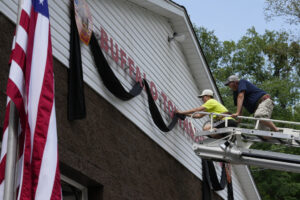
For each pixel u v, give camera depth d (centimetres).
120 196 1252
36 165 709
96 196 1182
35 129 718
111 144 1266
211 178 1789
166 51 1670
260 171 3316
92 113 1217
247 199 2227
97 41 1268
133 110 1402
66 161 1079
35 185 703
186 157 1670
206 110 1376
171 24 1709
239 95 1271
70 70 1150
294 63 3728
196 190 1700
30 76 738
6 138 714
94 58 1259
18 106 712
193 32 1723
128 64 1420
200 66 1798
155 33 1620
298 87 3572
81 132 1159
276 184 3231
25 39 744
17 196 715
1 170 707
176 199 1553
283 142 1278
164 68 1636
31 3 767
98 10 1334
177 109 1667
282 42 3728
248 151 1288
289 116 3459
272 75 3844
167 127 1516
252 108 1290
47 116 730
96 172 1174
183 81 1753
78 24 1202
